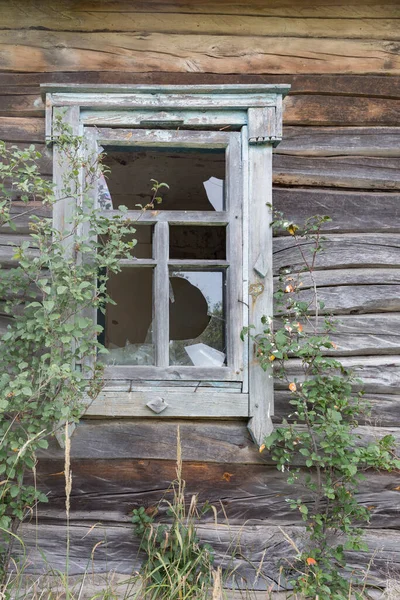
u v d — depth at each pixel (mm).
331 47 2865
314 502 2594
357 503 2557
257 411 2520
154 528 2539
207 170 2945
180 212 2609
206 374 2535
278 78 2838
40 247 2273
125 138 2621
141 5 2848
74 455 2557
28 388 2057
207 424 2602
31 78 2809
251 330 2537
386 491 2646
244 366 2547
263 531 2590
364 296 2727
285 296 2691
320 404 2467
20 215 2451
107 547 2574
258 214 2600
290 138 2803
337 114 2828
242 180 2629
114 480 2586
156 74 2820
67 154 2490
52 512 2576
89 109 2625
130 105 2613
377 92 2850
